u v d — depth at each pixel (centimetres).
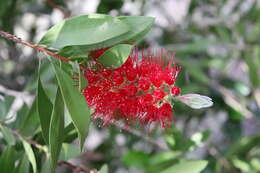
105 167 53
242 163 69
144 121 47
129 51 44
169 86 46
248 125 98
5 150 51
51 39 45
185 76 78
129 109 46
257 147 70
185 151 65
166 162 62
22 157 51
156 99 46
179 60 76
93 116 48
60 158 52
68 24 44
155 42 81
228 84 88
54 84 53
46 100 47
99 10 77
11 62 83
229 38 82
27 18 85
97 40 44
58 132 45
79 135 43
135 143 82
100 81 46
